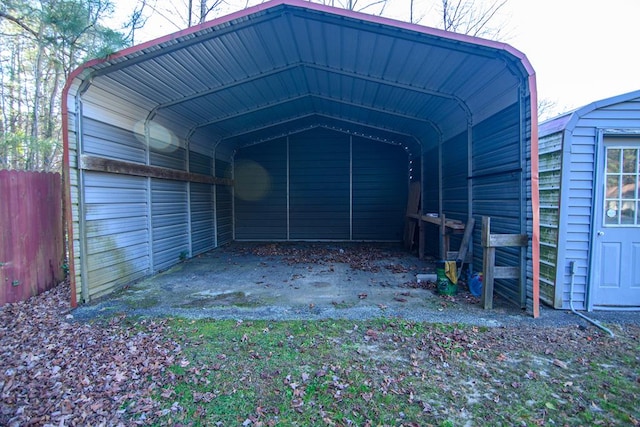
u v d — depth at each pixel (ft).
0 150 25.53
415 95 19.47
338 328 11.46
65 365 8.86
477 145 17.11
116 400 7.43
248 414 7.05
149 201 19.39
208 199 28.68
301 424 6.75
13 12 19.22
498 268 13.03
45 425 6.53
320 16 13.14
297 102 25.11
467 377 8.39
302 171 34.55
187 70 16.16
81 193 14.10
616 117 12.48
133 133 17.78
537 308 12.28
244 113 24.54
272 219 34.88
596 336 10.64
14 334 10.85
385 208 34.01
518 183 13.21
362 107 24.09
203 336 10.82
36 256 15.48
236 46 15.11
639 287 12.89
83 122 14.15
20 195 14.67
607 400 7.44
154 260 19.99
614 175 12.75
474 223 17.40
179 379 8.30
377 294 15.56
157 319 12.33
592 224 12.73
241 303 14.29
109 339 10.52
